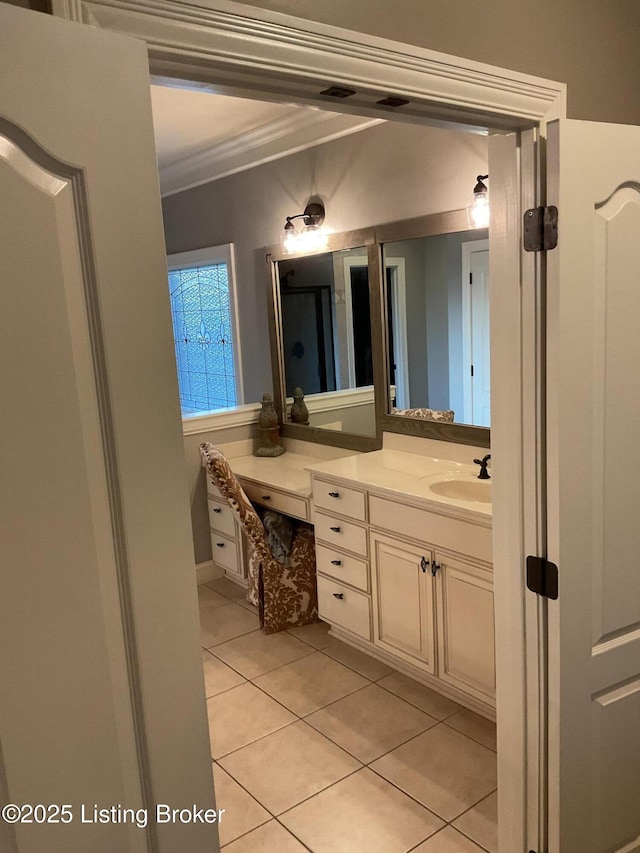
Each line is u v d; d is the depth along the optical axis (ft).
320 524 10.98
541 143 5.08
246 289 15.14
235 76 3.74
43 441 3.02
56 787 3.25
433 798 7.80
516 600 5.79
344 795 7.92
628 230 5.23
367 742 8.83
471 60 4.61
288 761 8.55
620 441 5.48
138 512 3.32
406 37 4.34
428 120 4.80
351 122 11.40
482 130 5.11
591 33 5.52
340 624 11.03
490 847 7.06
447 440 10.78
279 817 7.63
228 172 14.83
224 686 10.27
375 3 4.17
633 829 6.30
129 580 3.34
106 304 3.10
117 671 3.38
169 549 3.43
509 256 5.33
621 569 5.71
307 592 11.94
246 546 13.12
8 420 2.92
